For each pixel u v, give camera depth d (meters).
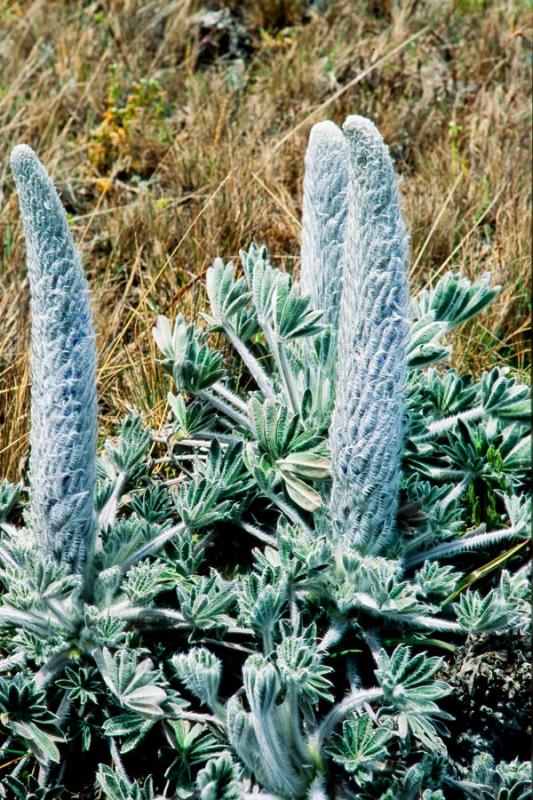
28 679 2.28
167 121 5.36
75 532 2.23
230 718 2.04
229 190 4.45
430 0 6.66
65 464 2.15
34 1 6.44
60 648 2.29
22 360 3.25
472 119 5.22
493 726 2.42
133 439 2.63
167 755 2.35
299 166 4.84
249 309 3.02
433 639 2.56
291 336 2.46
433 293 2.84
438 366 3.55
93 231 4.50
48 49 5.86
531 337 3.65
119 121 5.21
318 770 2.18
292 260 4.14
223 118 5.14
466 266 4.15
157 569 2.31
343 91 5.00
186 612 2.27
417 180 4.80
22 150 1.91
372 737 2.12
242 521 2.64
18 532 2.49
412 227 4.27
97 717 2.35
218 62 6.02
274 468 2.44
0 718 2.17
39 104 5.19
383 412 2.16
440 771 2.17
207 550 2.71
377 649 2.32
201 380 2.67
